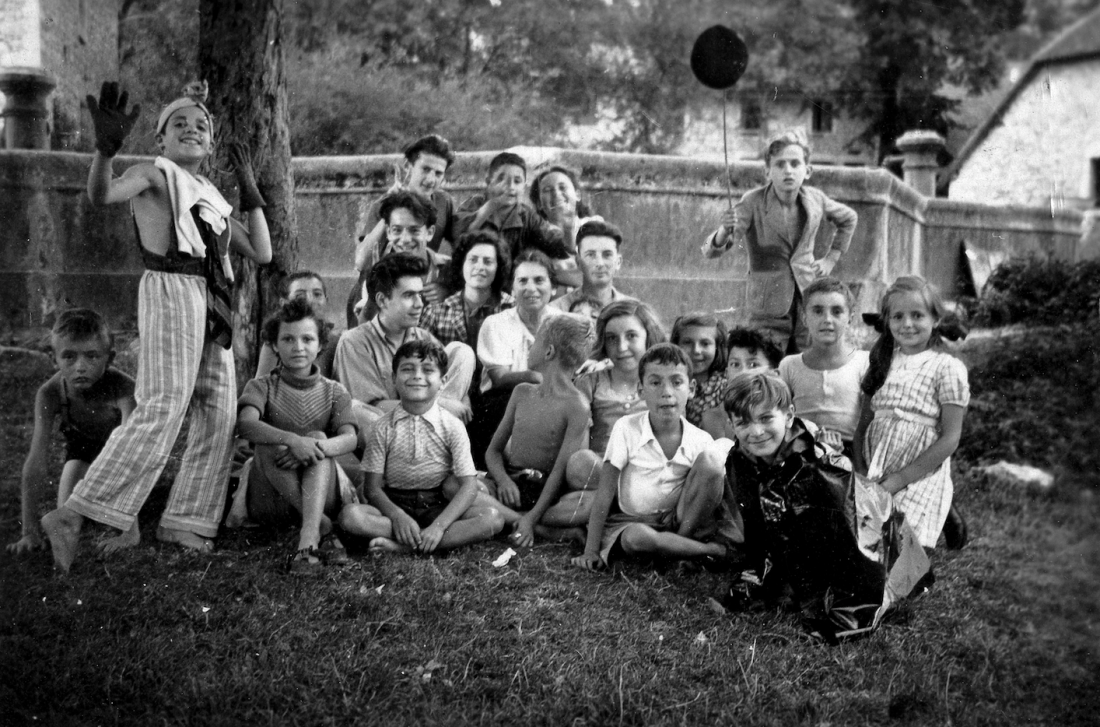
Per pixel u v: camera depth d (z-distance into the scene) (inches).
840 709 128.2
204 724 123.9
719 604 153.1
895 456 176.9
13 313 227.8
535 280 202.2
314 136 247.6
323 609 150.2
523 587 159.2
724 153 261.7
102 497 168.9
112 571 163.8
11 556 170.4
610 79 264.8
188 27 225.6
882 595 148.7
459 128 253.3
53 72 226.4
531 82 261.1
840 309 186.2
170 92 226.1
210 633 143.5
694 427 173.2
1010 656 142.8
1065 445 207.2
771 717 126.1
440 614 149.2
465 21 254.2
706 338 191.8
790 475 149.6
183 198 171.5
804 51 264.7
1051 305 222.2
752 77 267.3
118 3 226.1
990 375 217.9
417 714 126.1
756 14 264.5
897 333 180.4
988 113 242.7
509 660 137.1
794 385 187.6
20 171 226.8
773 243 234.8
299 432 177.3
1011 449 209.2
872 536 149.0
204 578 160.9
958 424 174.4
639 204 243.4
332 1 247.4
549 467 186.2
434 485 178.1
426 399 176.9
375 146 249.1
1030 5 231.5
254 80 217.6
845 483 148.9
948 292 240.7
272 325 178.9
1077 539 181.0
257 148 218.7
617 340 187.5
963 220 242.4
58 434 198.1
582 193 241.9
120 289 230.2
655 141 269.0
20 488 190.2
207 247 175.2
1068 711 131.3
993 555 175.2
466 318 209.0
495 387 198.4
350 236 236.2
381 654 137.9
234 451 198.4
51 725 125.8
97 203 165.6
